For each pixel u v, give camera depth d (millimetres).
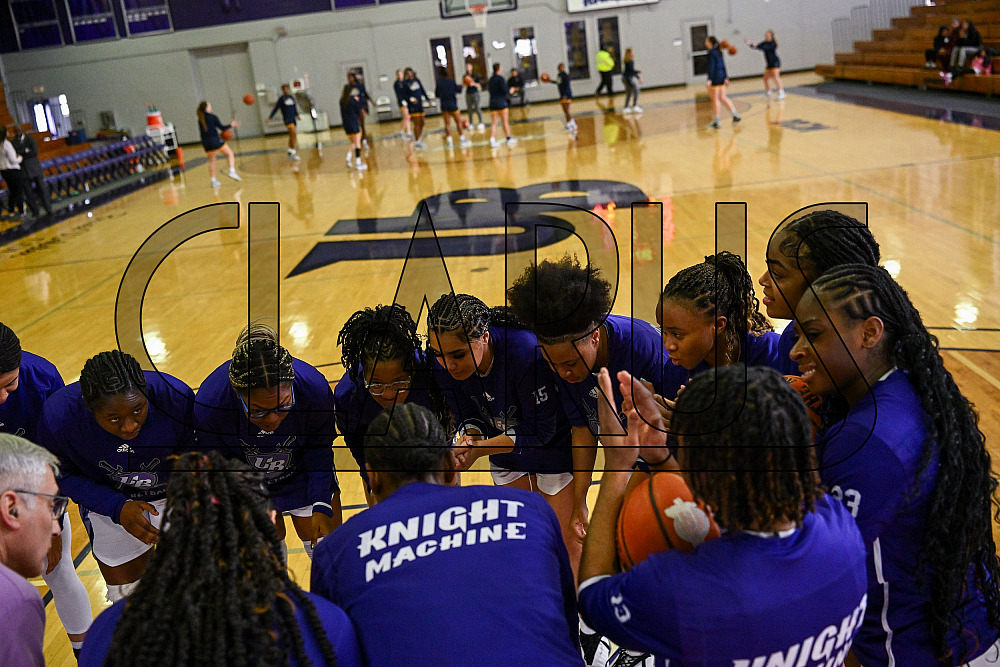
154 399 2432
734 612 1301
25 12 20281
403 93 16875
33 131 18531
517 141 15336
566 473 2771
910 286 5613
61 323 7039
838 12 21109
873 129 12000
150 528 2451
